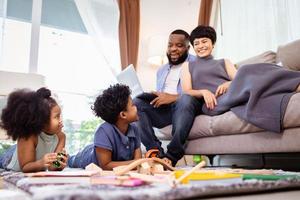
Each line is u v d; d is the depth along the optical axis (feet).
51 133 3.86
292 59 5.55
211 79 5.38
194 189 1.56
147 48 9.76
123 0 9.34
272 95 3.71
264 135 3.86
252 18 8.63
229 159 5.91
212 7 9.73
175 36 7.00
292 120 3.38
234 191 1.72
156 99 5.24
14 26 8.38
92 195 1.29
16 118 3.47
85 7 9.00
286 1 7.84
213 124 4.64
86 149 4.83
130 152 4.29
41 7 8.56
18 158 3.56
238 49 8.91
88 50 9.45
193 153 5.26
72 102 8.97
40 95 3.71
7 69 8.10
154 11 10.34
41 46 8.81
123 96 4.26
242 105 4.16
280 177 2.26
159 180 2.07
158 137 5.87
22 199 1.69
